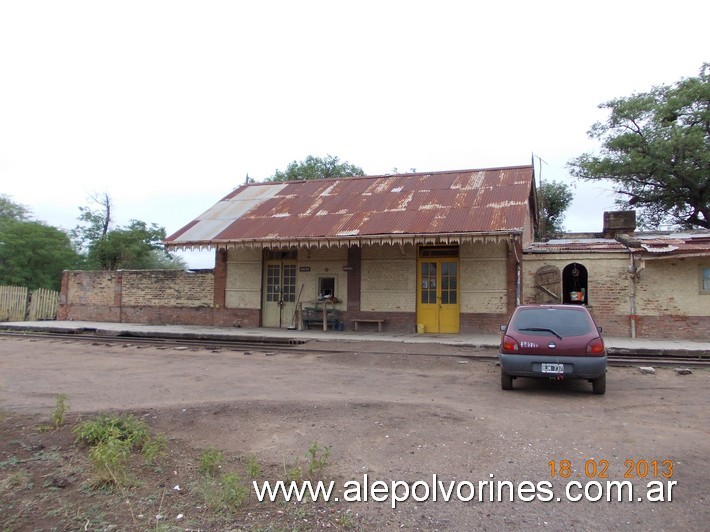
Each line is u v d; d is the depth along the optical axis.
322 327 19.02
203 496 4.46
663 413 7.25
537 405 7.71
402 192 19.72
